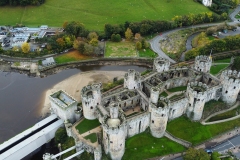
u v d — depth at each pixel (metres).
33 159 134.88
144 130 135.75
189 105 140.75
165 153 129.00
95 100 131.50
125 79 145.00
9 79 190.38
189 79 158.62
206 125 143.62
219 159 123.38
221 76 152.00
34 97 174.00
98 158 121.88
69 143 132.00
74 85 184.00
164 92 155.12
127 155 126.56
